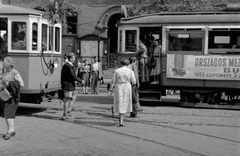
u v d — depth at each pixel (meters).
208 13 13.40
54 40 12.20
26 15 10.57
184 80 13.09
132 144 7.43
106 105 13.48
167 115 11.28
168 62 13.12
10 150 6.77
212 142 7.79
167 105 13.84
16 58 10.65
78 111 11.82
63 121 9.88
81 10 32.72
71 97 10.08
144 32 13.84
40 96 11.45
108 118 10.53
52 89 12.03
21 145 7.15
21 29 10.65
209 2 26.61
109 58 31.56
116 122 9.94
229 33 12.60
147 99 13.23
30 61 10.62
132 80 9.39
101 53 30.77
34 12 10.91
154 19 13.33
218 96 13.34
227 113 11.88
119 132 8.55
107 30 32.47
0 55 10.72
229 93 13.06
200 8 26.52
